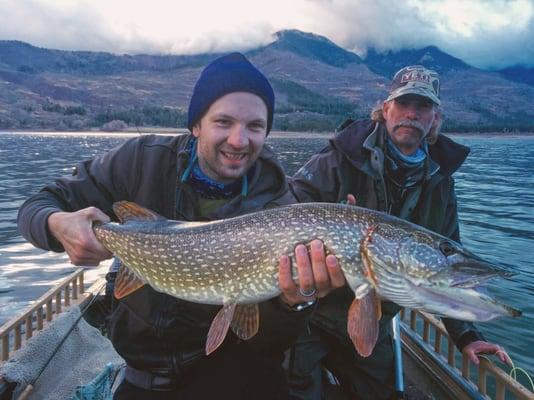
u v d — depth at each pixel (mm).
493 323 2336
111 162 903
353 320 751
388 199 1156
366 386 1152
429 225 1198
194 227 824
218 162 851
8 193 6402
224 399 865
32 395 1091
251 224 793
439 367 1179
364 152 1140
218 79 824
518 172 10758
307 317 824
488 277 750
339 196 1163
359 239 759
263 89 852
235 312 812
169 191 894
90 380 1164
